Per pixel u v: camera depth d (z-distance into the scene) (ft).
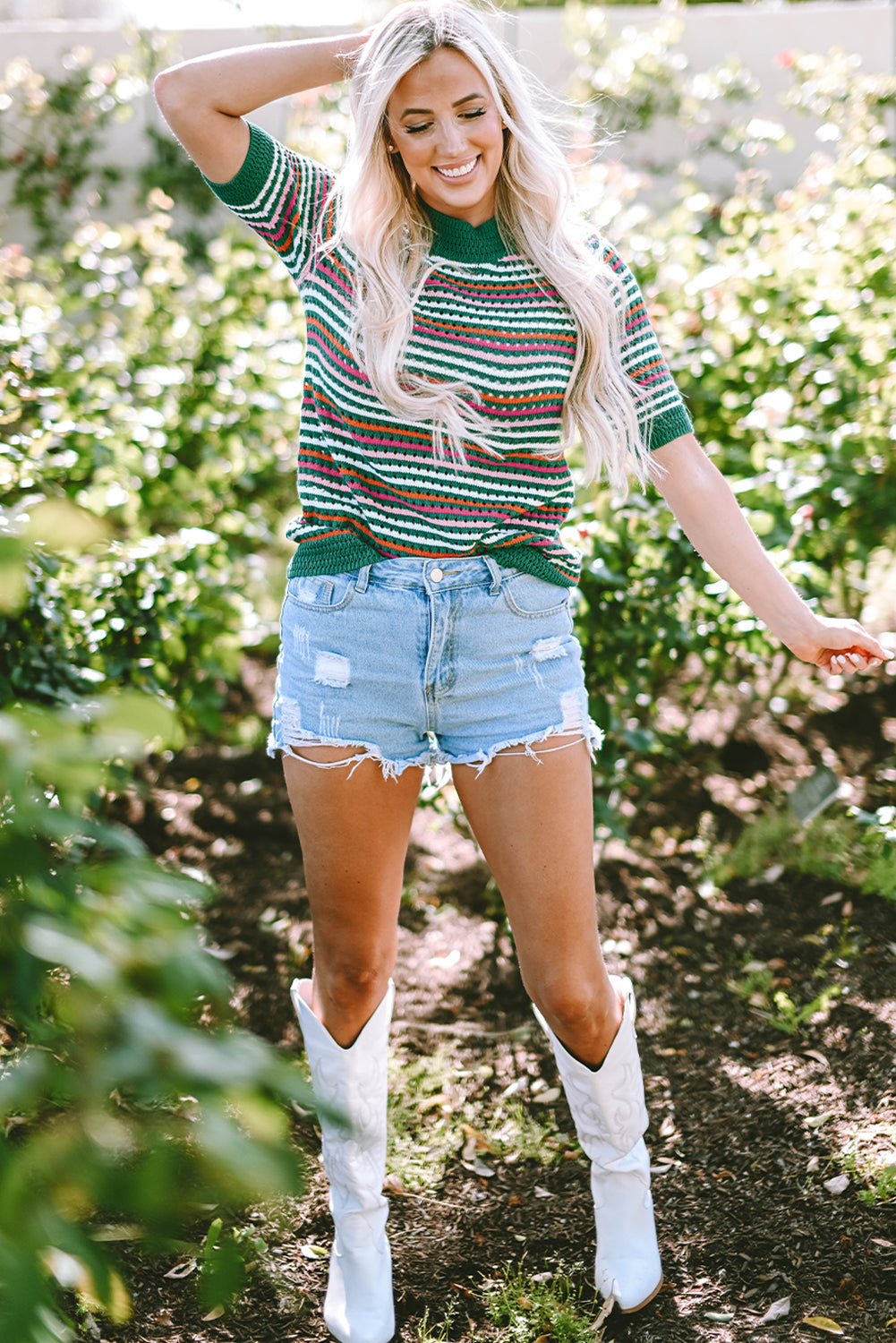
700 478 6.19
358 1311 6.19
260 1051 1.98
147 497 11.82
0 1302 1.73
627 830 11.49
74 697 9.02
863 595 12.46
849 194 12.84
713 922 10.09
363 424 5.67
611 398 5.98
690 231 13.83
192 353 13.25
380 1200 6.37
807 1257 6.56
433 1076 8.46
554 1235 6.96
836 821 10.98
